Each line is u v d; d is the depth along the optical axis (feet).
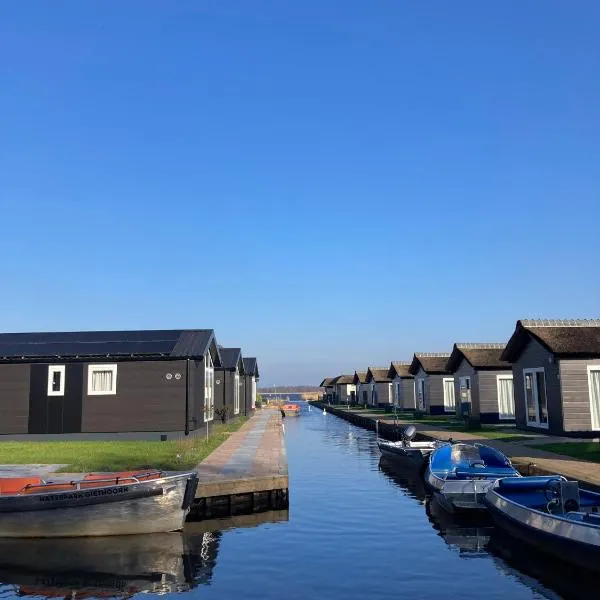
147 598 31.89
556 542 33.91
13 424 86.22
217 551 39.83
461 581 33.53
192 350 88.22
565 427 78.74
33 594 32.81
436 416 140.26
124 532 42.65
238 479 51.57
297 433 142.51
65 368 87.30
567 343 81.25
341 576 34.53
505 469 53.98
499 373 114.21
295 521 48.19
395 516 49.52
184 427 86.02
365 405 233.55
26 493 42.98
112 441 83.61
